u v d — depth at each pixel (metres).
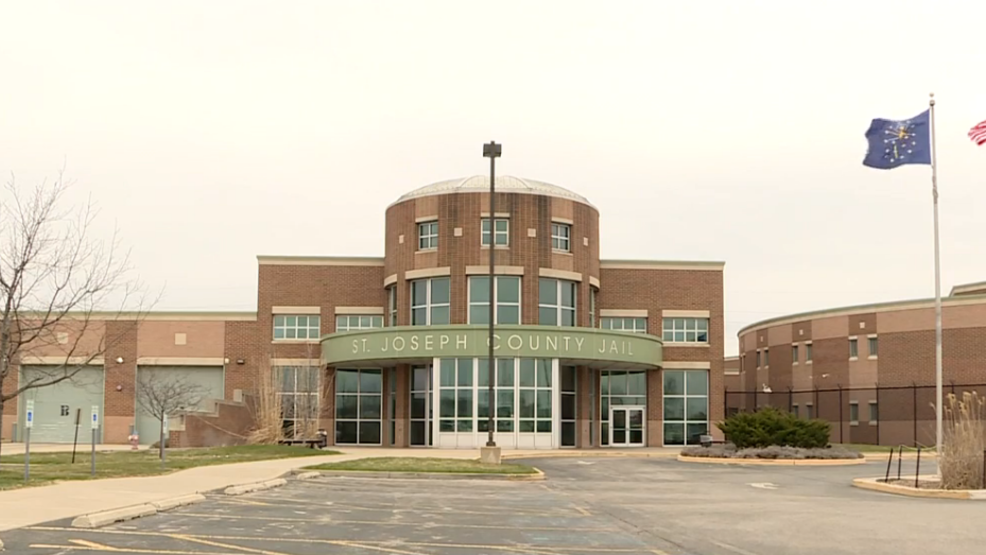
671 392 53.16
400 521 16.88
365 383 51.41
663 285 53.62
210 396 53.25
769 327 70.88
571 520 17.52
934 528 16.25
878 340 59.25
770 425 38.84
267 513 17.77
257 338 53.19
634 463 36.50
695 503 21.08
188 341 53.38
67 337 53.00
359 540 14.38
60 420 52.72
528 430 44.53
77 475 24.02
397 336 45.72
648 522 17.31
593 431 51.25
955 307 55.28
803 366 65.50
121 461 30.97
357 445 50.56
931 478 26.66
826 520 17.47
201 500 19.81
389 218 51.44
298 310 52.91
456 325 44.91
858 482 26.12
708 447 40.91
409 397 48.56
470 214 48.22
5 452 39.16
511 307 47.88
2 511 16.39
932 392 55.75
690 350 53.41
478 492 23.39
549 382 45.06
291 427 46.94
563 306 49.03
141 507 17.00
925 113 36.28
